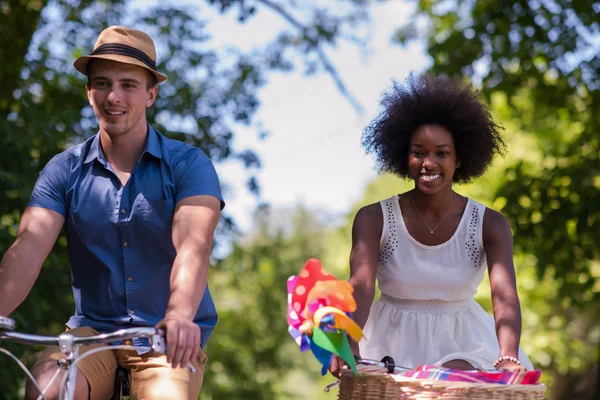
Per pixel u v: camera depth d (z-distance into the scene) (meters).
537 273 16.19
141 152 5.23
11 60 13.40
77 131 13.29
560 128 21.81
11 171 11.27
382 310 6.03
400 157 6.05
